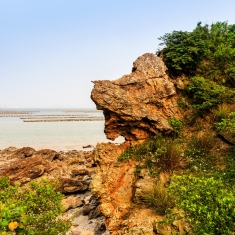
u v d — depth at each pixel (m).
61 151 27.72
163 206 8.02
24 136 41.59
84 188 15.29
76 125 65.56
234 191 6.72
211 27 15.06
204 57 13.05
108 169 9.70
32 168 16.69
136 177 9.57
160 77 11.69
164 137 10.78
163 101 11.28
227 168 8.82
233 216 4.18
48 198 6.47
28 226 5.59
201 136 10.46
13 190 6.55
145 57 12.15
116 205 9.05
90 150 29.34
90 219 11.27
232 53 12.28
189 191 5.00
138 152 10.27
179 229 6.59
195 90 11.59
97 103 10.05
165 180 9.06
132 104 10.41
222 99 11.21
